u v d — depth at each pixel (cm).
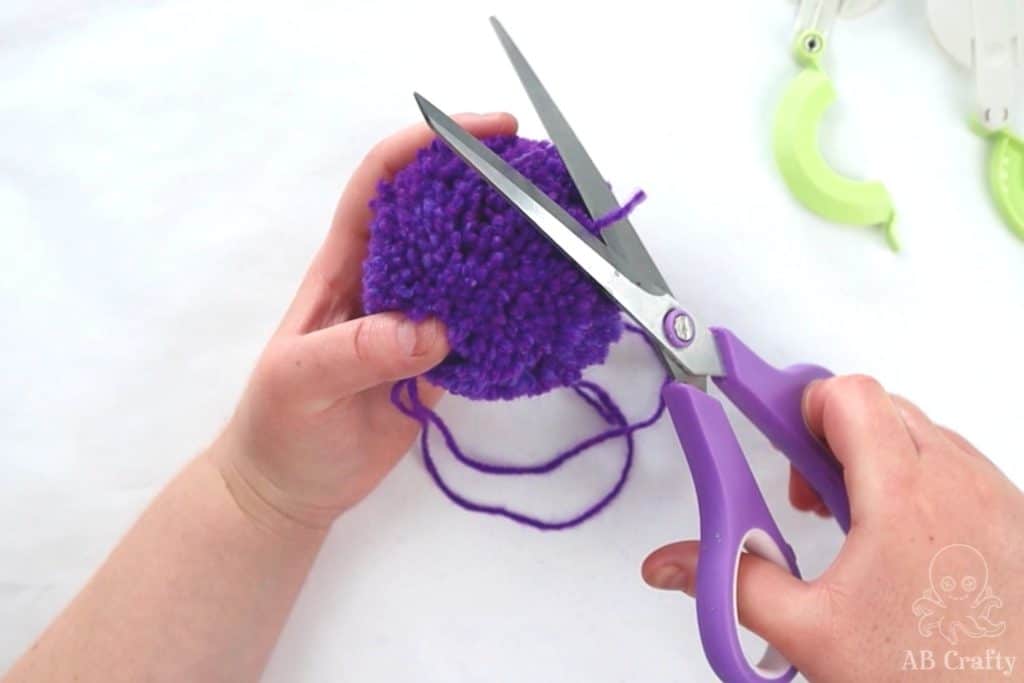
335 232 62
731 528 50
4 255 71
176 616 59
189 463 66
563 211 48
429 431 68
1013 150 71
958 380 70
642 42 72
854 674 49
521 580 69
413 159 56
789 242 70
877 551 50
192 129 72
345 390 54
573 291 48
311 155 71
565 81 71
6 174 71
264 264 71
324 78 72
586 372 69
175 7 72
